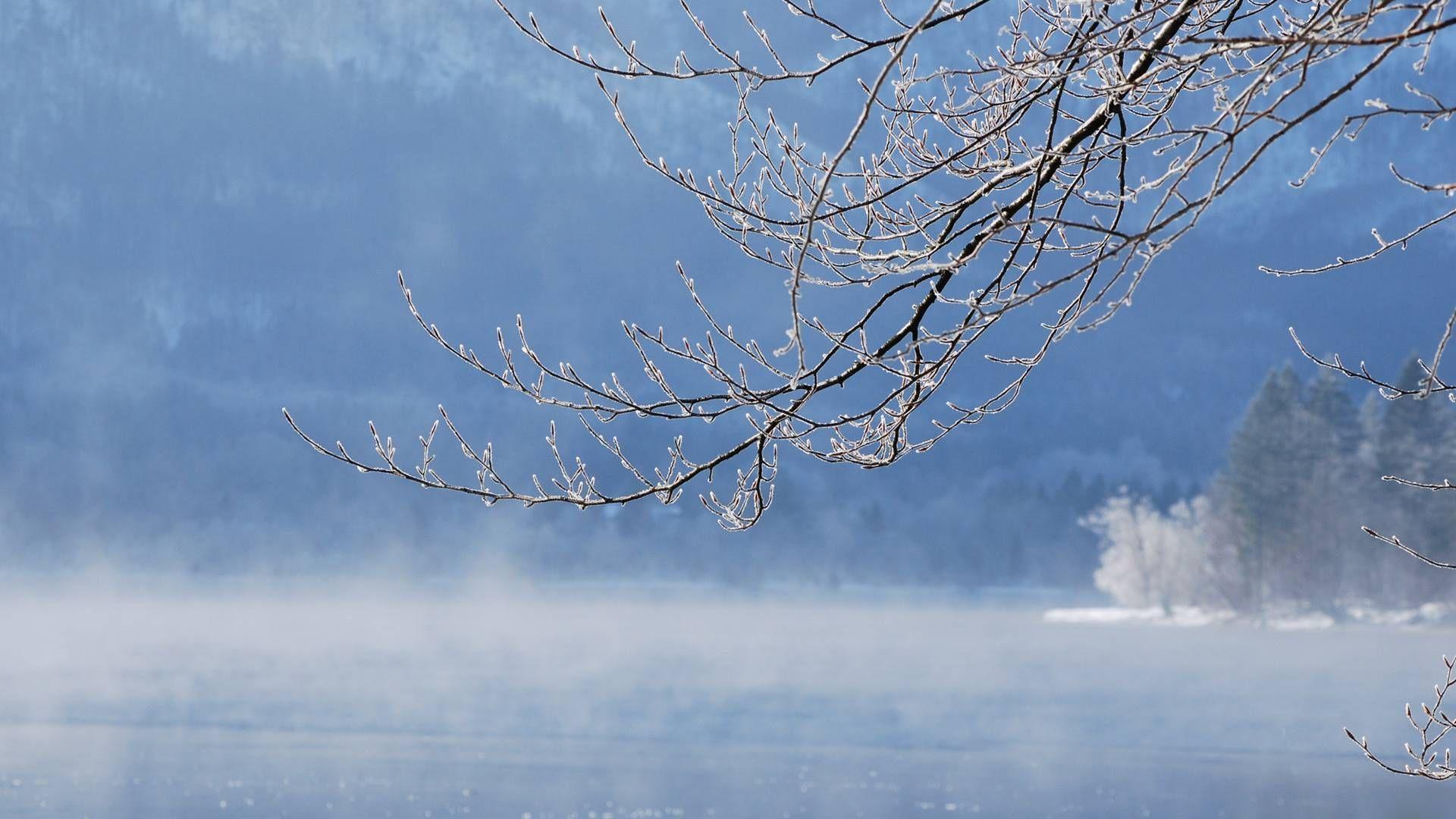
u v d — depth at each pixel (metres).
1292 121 12.23
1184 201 12.84
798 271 12.97
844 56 15.57
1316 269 15.97
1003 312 13.90
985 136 16.06
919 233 16.00
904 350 15.42
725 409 16.47
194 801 104.75
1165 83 15.10
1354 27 12.55
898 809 103.94
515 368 16.03
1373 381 15.94
